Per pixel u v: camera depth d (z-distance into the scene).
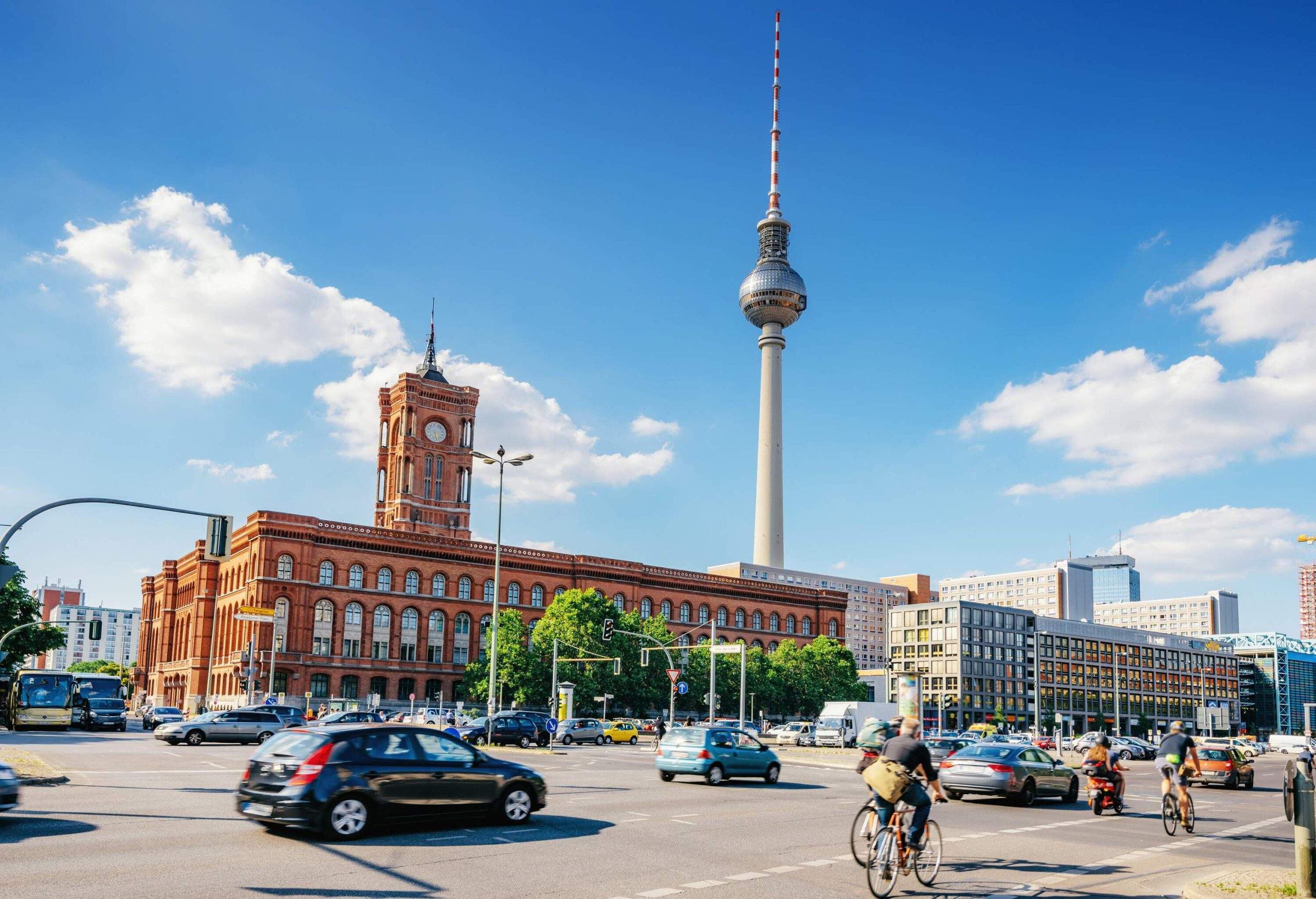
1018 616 186.25
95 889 12.83
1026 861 17.64
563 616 103.50
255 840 17.00
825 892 14.25
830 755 58.72
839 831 21.00
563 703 87.50
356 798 17.30
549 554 124.81
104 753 40.53
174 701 130.25
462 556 118.50
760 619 144.38
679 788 30.52
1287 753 119.25
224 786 26.95
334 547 109.06
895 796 14.10
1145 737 192.75
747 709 120.81
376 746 17.94
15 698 64.88
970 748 29.59
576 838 18.31
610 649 103.06
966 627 177.88
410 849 16.48
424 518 139.88
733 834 19.89
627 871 15.31
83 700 69.69
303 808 16.88
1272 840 22.05
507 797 19.42
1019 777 28.39
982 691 177.50
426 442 141.75
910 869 15.03
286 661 102.75
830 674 129.75
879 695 155.50
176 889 12.97
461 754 18.91
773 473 190.88
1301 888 13.48
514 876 14.54
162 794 24.27
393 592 112.44
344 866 14.90
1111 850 19.45
